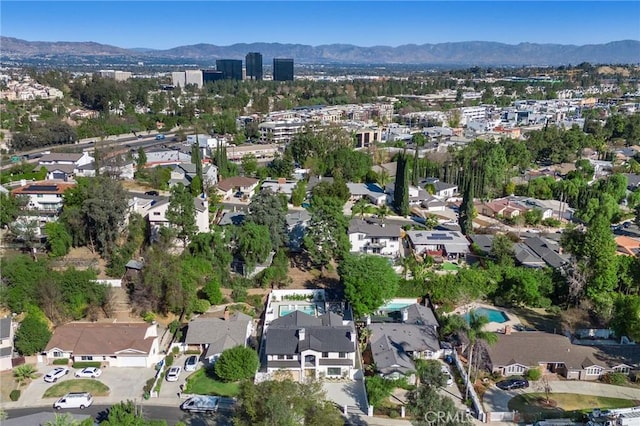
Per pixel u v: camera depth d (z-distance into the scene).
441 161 180.88
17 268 81.31
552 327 83.56
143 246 101.88
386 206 144.50
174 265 85.38
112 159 163.38
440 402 54.22
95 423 59.28
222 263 95.69
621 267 89.25
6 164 176.75
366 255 91.31
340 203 103.06
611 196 139.75
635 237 125.88
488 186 161.00
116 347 72.00
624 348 75.00
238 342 74.69
